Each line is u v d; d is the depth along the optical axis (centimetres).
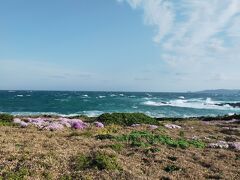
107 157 1658
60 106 10138
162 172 1656
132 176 1475
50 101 12469
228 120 5394
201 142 2634
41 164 1518
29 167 1464
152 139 2512
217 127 4062
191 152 2189
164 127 3797
